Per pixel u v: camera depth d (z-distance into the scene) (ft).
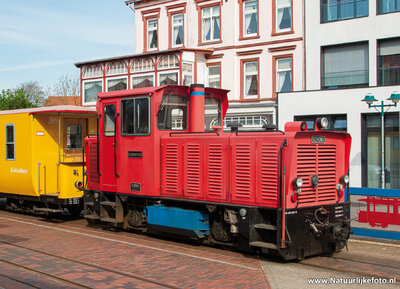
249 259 27.17
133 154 33.58
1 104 106.93
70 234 35.40
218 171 28.96
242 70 72.08
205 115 34.88
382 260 27.17
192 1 76.54
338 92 60.08
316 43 64.69
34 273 23.94
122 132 34.45
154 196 32.12
